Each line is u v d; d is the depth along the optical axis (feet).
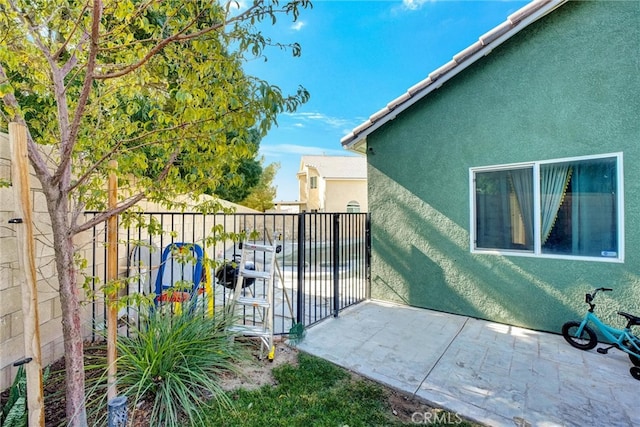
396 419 8.07
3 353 7.95
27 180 5.88
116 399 6.31
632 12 12.12
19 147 5.74
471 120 15.92
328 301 19.33
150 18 9.09
